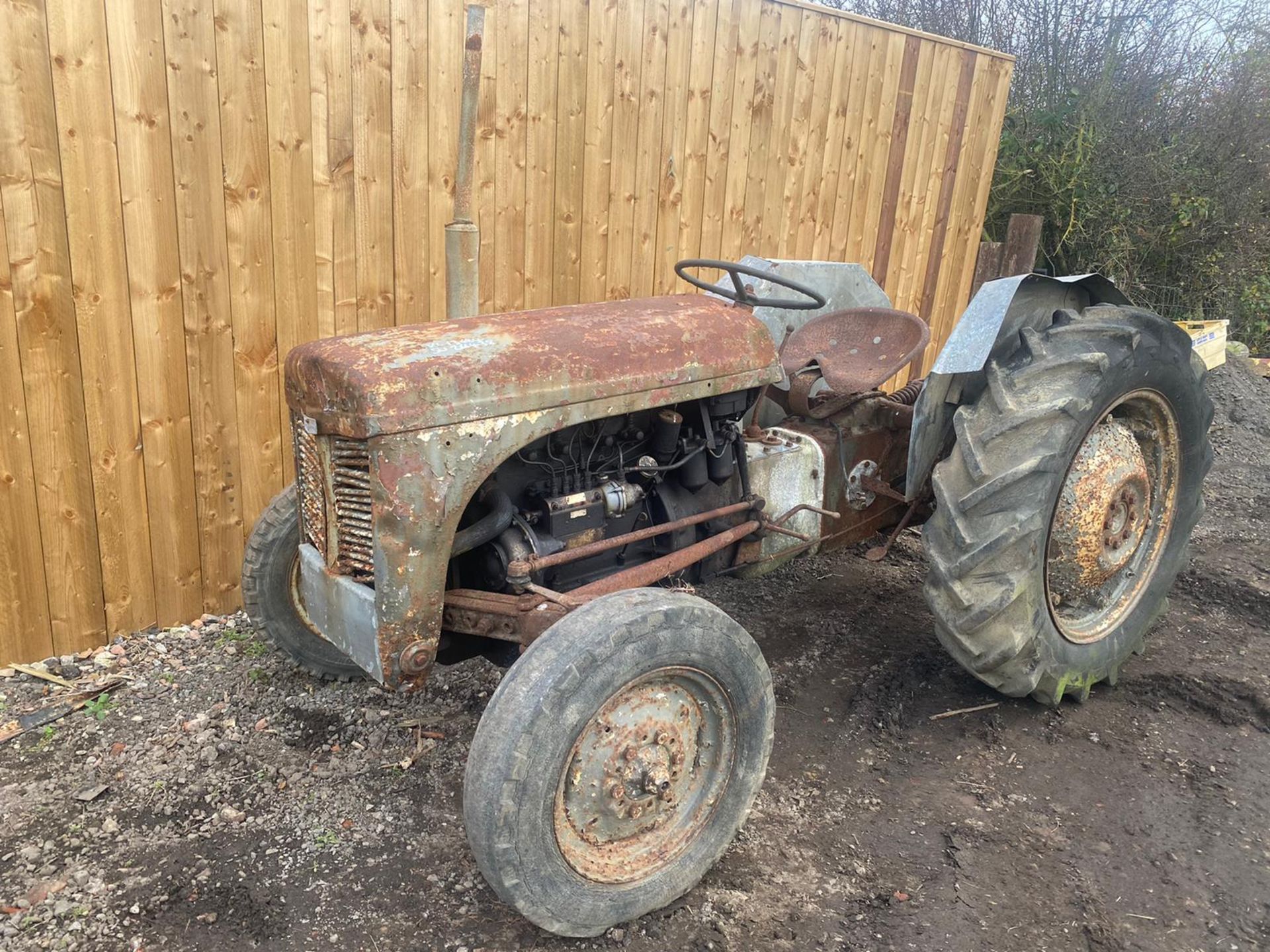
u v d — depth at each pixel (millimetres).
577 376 2264
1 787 2609
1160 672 3355
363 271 3590
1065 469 2801
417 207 3650
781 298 3604
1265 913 2271
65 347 3037
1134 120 8602
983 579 2748
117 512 3283
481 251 3859
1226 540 4613
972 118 5746
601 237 4246
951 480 2830
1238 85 8586
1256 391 7094
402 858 2402
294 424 2352
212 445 3428
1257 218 8438
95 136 2926
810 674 3326
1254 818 2615
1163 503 3342
